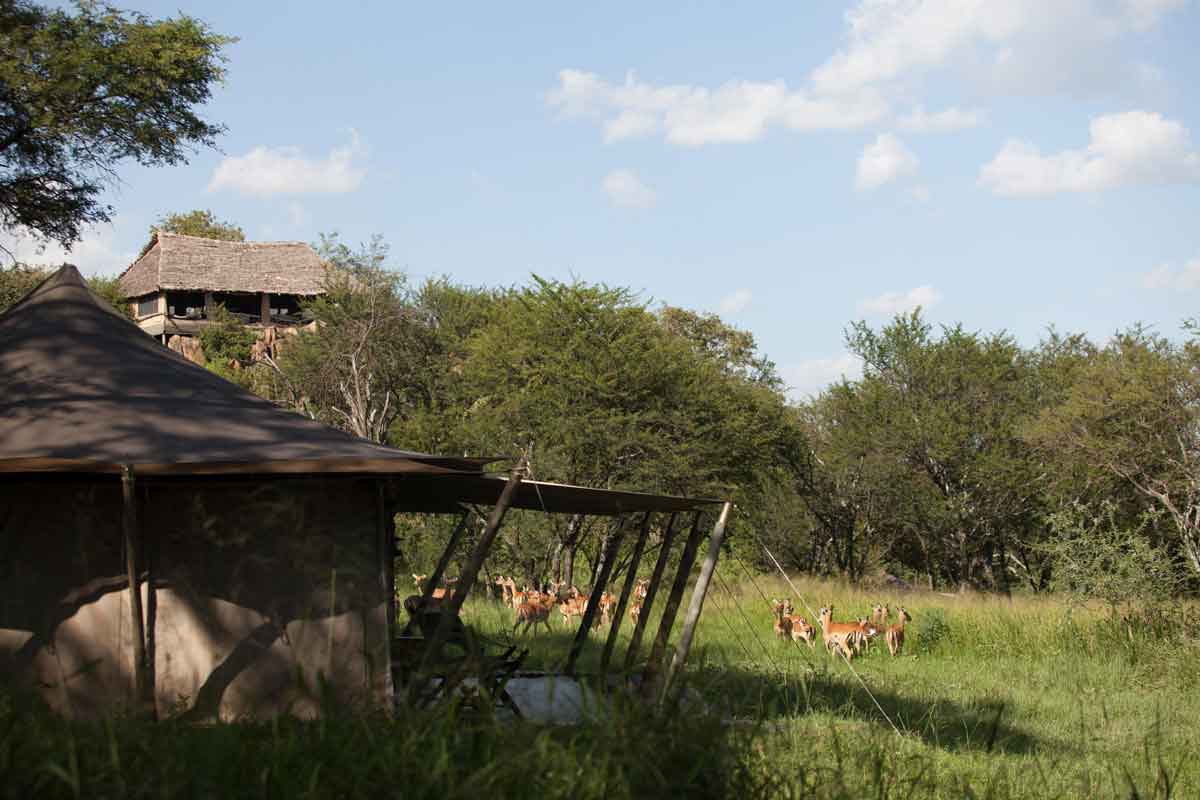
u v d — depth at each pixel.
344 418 35.88
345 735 5.12
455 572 28.64
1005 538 36.69
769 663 14.88
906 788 7.39
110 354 10.08
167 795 4.52
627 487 28.56
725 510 10.23
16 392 9.34
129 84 19.73
